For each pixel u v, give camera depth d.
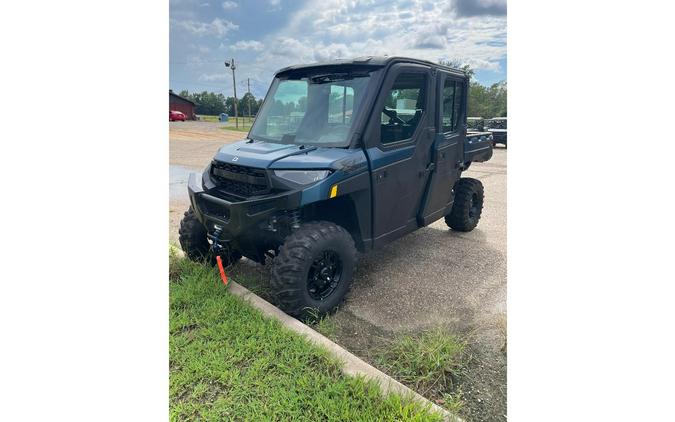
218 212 3.36
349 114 3.49
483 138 5.48
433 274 4.16
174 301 3.17
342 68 3.66
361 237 3.56
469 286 3.90
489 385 2.54
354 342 2.98
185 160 12.16
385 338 3.04
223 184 3.58
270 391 2.32
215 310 3.08
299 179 3.07
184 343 2.73
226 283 3.48
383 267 4.33
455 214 5.30
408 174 3.87
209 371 2.46
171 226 5.58
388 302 3.58
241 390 2.33
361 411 2.15
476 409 2.36
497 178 9.88
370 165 3.41
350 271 3.39
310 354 2.59
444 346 2.79
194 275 3.66
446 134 4.52
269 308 3.18
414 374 2.60
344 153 3.29
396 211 3.86
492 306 3.52
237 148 3.65
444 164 4.43
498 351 2.88
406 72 3.72
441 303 3.57
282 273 3.06
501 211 6.77
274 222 3.25
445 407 2.34
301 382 2.35
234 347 2.69
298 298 3.07
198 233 3.96
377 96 3.48
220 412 2.19
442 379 2.57
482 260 4.54
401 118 3.81
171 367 2.53
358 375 2.37
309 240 3.11
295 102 3.82
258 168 3.17
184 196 7.52
